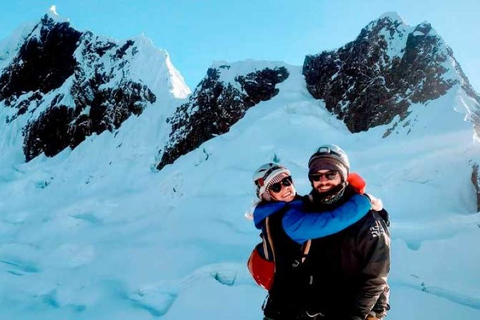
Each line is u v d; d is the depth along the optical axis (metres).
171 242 11.97
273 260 2.03
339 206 1.81
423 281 7.54
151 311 8.88
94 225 15.77
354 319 1.77
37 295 11.01
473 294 7.04
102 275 11.14
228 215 12.67
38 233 16.00
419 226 9.59
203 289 8.41
